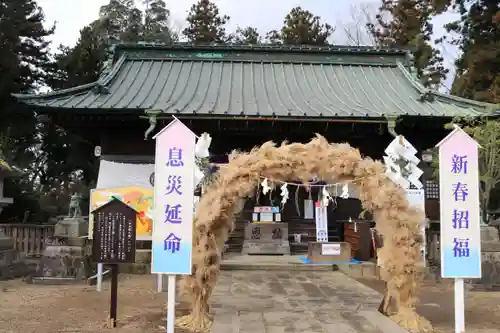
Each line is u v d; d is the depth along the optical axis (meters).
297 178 6.65
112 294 6.35
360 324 6.48
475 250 5.93
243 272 11.59
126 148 13.48
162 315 6.98
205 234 6.45
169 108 12.45
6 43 23.05
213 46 17.08
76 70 26.31
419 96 14.27
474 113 12.73
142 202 9.90
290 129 13.17
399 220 6.57
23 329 6.10
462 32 24.28
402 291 6.55
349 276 11.16
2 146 20.17
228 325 6.37
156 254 5.67
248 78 15.98
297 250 14.60
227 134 13.66
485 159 11.11
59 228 10.49
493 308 7.91
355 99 14.54
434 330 6.25
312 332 6.04
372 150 13.91
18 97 12.13
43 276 10.17
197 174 7.03
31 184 26.14
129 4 39.66
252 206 15.80
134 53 16.88
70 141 26.06
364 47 17.41
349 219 14.45
